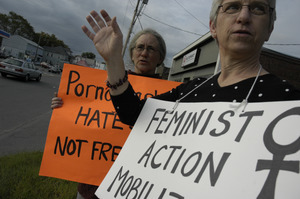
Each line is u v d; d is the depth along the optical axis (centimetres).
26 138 432
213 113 82
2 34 2894
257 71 85
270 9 82
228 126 75
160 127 98
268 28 85
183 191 72
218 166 68
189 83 114
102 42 106
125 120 115
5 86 1079
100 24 109
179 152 83
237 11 83
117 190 93
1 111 612
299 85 1022
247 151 65
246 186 60
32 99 888
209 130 79
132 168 95
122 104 109
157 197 77
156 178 83
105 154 165
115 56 104
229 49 85
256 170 61
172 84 186
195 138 81
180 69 1944
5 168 283
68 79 182
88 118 173
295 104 64
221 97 86
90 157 165
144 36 189
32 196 234
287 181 55
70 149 168
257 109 71
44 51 7725
